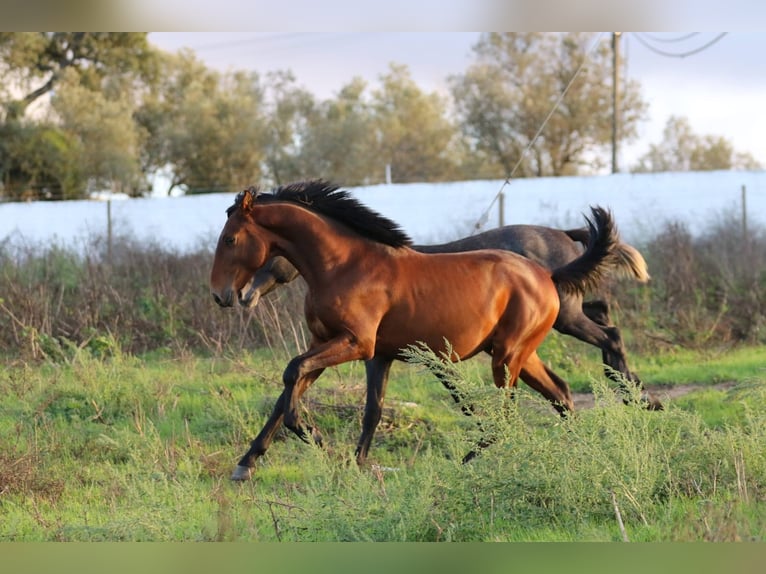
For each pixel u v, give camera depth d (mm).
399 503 7789
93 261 21281
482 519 7816
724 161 60781
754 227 25391
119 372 13883
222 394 13203
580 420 8539
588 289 11664
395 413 12273
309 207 10336
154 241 25406
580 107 53125
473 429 8844
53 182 49375
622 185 27188
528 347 10930
